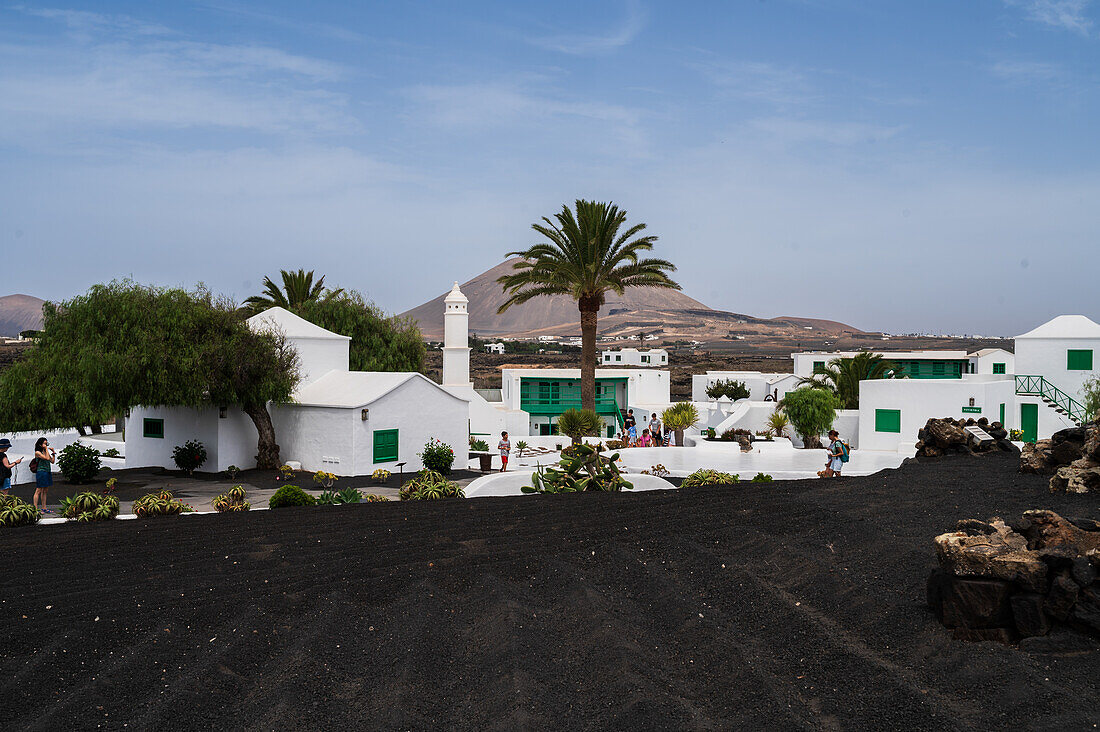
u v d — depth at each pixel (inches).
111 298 1107.9
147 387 1061.8
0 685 242.8
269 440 1205.1
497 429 1918.1
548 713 215.9
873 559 332.2
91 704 229.0
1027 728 190.7
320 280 2113.7
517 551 389.4
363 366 1806.1
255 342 1152.2
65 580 375.2
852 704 212.1
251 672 254.2
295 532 477.4
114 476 1123.9
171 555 424.5
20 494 925.2
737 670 235.3
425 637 274.8
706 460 1027.9
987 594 242.7
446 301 1916.8
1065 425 1384.1
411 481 763.4
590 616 287.7
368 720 219.0
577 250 1406.3
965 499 446.3
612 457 731.4
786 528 406.3
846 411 1510.8
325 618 295.0
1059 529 262.7
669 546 381.7
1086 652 226.8
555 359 5920.3
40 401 1091.3
